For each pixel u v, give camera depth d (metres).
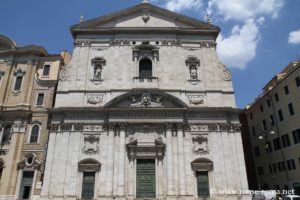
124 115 37.31
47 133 38.78
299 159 41.22
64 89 39.22
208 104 38.88
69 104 38.38
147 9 44.31
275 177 47.47
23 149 38.06
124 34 42.66
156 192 34.66
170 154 35.62
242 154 36.47
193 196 34.22
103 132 36.91
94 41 42.34
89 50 41.88
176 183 34.47
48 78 42.16
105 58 41.31
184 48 42.41
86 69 40.53
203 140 37.00
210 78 40.50
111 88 39.22
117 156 35.59
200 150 36.50
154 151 36.25
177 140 36.47
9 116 39.56
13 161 37.25
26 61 43.03
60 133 36.75
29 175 37.19
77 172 35.03
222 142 36.94
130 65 40.75
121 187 34.03
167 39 42.50
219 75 40.78
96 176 34.91
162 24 43.69
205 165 35.69
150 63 41.69
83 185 34.75
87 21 42.88
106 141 36.47
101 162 35.44
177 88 39.50
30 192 36.19
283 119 45.69
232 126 37.69
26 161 37.41
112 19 43.75
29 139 38.66
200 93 39.56
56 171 34.88
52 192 33.97
